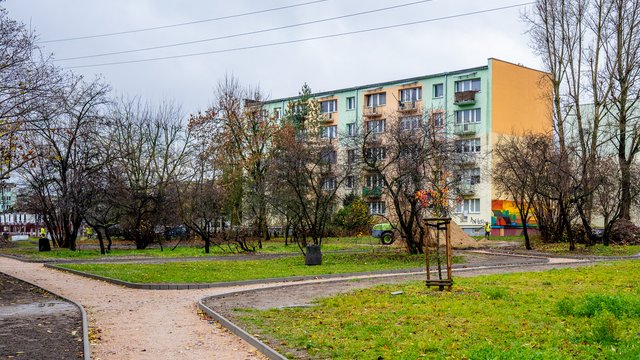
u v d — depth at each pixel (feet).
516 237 171.22
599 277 57.93
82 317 40.27
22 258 109.60
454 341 30.25
